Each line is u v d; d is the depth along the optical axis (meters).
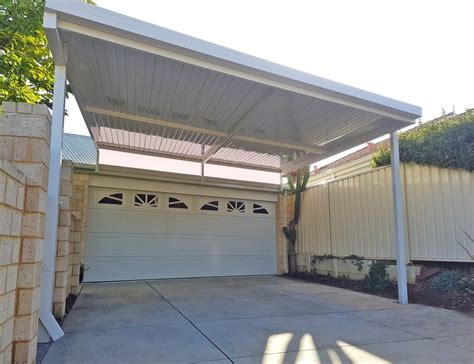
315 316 4.82
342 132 7.08
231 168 10.06
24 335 2.54
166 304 5.64
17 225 2.45
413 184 7.17
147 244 8.92
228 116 6.47
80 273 7.29
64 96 4.00
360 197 8.33
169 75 4.95
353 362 3.07
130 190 8.96
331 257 8.98
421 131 7.20
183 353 3.29
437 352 3.32
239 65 4.43
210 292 6.89
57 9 3.55
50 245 3.78
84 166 8.43
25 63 5.63
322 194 9.63
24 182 2.63
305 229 10.20
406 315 4.90
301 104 5.79
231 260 9.84
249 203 10.40
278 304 5.68
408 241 7.16
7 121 2.87
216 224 9.81
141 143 8.35
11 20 4.94
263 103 5.80
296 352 3.33
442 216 6.58
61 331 3.78
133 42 3.93
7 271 2.23
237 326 4.27
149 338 3.75
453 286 5.91
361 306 5.55
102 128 7.34
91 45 4.13
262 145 8.10
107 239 8.55
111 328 4.16
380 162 8.26
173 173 9.27
